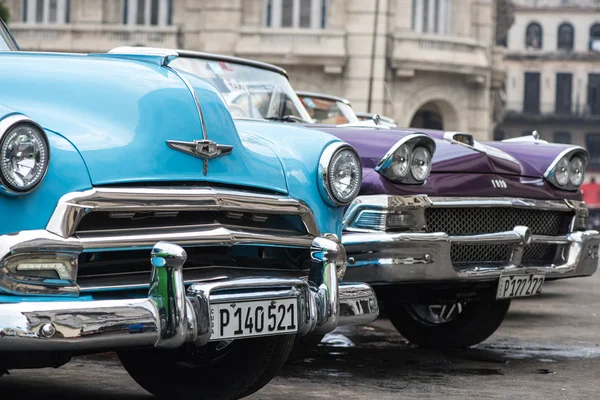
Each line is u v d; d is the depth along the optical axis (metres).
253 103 5.94
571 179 6.05
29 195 3.17
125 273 3.46
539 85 63.47
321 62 26.00
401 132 5.33
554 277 5.92
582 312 8.88
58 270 3.20
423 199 5.24
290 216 3.90
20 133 3.11
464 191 5.43
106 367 5.12
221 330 3.47
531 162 5.99
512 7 36.16
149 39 26.66
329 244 3.84
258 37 26.22
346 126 5.68
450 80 27.19
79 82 3.57
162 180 3.46
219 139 3.69
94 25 26.59
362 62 26.08
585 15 63.53
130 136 3.47
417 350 6.11
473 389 4.80
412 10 26.75
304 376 5.00
